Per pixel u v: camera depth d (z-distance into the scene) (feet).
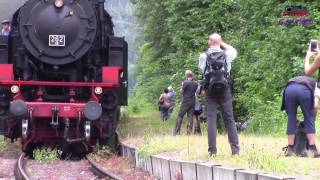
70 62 49.57
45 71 50.47
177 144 40.11
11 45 50.78
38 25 49.37
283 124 52.65
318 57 30.96
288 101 32.01
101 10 51.29
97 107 46.42
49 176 37.32
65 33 49.44
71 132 49.32
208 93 33.12
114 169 39.96
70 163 44.78
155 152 37.47
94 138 51.13
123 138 54.39
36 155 46.34
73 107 47.32
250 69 62.39
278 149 34.45
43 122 48.98
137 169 39.32
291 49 58.44
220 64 32.30
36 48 49.37
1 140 58.18
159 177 34.53
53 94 50.37
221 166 27.55
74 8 49.93
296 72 55.67
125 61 54.54
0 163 43.86
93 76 51.24
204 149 36.76
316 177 24.49
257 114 57.98
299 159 29.40
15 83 47.85
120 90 53.62
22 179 34.19
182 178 31.07
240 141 40.65
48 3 49.80
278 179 22.54
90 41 49.90
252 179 24.32
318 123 44.65
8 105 49.83
